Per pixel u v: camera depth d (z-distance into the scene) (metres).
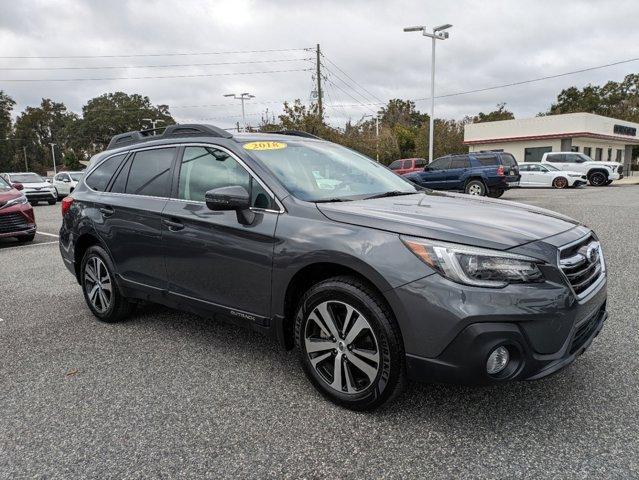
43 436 2.80
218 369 3.60
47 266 7.65
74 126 100.94
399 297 2.59
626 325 4.18
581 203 15.19
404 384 2.77
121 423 2.91
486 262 2.49
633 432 2.64
